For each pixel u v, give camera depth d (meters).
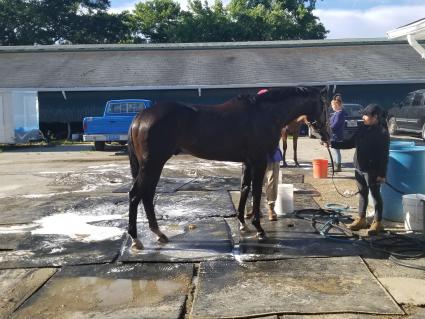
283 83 22.41
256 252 5.56
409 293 4.39
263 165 5.95
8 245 6.09
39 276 5.06
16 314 4.17
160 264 5.27
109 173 11.95
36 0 42.00
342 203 8.06
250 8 46.47
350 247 5.69
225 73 23.83
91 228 6.82
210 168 12.53
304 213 7.34
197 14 43.03
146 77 23.61
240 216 6.33
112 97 23.81
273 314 3.99
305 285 4.58
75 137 22.89
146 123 5.54
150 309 4.18
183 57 27.16
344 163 12.88
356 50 27.75
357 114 18.72
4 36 42.03
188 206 7.99
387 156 5.98
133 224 5.72
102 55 28.05
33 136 20.88
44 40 42.56
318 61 25.61
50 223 7.14
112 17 43.38
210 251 5.63
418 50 7.64
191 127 5.64
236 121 5.75
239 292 4.44
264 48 28.95
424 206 6.11
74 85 22.84
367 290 4.43
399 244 5.69
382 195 6.90
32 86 22.75
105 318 4.04
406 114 19.33
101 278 4.92
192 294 4.48
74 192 9.55
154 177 5.62
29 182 10.95
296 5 46.06
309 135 20.97
